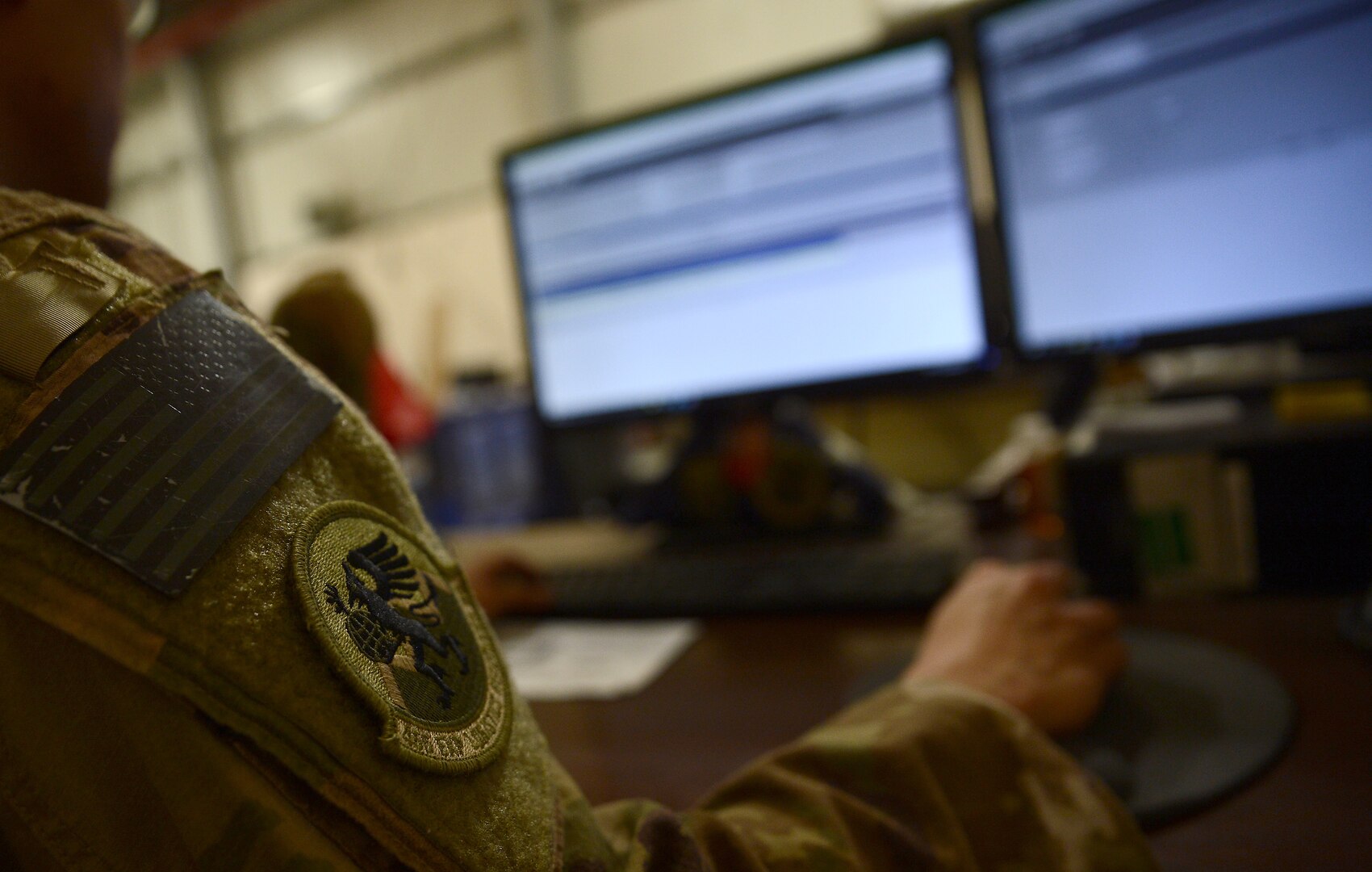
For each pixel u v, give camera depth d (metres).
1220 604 0.59
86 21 0.27
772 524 0.87
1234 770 0.37
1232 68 0.64
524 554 0.96
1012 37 0.72
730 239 0.87
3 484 0.18
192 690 0.18
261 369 0.23
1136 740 0.41
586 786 0.44
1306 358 0.83
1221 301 0.67
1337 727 0.41
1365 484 0.56
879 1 1.71
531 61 2.41
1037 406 1.36
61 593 0.18
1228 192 0.65
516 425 1.53
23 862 0.18
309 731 0.18
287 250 2.97
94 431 0.19
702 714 0.52
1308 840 0.33
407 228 2.66
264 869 0.18
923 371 0.81
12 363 0.19
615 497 1.11
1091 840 0.31
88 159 0.29
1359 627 0.50
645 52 2.19
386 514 0.23
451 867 0.19
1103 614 0.45
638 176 0.89
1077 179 0.71
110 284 0.21
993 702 0.37
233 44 2.95
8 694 0.18
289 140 2.92
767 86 0.82
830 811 0.30
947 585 0.65
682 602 0.71
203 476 0.20
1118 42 0.68
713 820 0.29
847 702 0.51
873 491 0.86
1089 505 0.63
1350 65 0.60
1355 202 0.61
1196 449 0.60
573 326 0.95
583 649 0.67
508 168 0.95
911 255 0.80
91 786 0.18
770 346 0.87
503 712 0.23
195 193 3.14
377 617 0.21
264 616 0.19
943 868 0.30
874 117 0.80
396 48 2.64
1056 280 0.73
